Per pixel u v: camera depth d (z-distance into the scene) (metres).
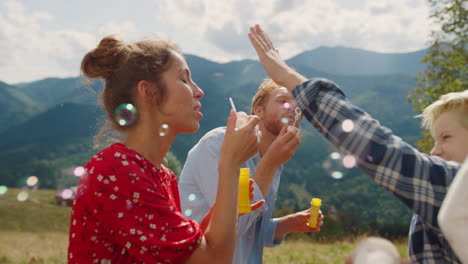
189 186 1.92
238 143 1.12
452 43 11.89
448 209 0.68
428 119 1.13
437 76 12.02
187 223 1.06
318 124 0.90
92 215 1.06
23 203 14.91
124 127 1.26
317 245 10.41
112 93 1.26
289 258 8.03
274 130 2.07
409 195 0.83
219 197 1.11
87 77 1.28
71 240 1.11
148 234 1.01
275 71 1.04
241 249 1.80
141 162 1.14
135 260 1.08
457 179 0.69
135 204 1.03
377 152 0.83
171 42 1.32
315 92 0.92
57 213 14.60
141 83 1.22
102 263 1.06
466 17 11.52
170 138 1.29
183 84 1.26
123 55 1.24
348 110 0.87
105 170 1.06
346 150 0.86
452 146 1.02
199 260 1.02
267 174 1.67
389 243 0.71
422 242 0.99
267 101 2.08
